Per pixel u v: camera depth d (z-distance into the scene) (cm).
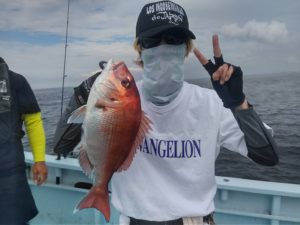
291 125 530
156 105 77
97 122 63
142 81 79
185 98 77
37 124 131
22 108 124
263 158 73
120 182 80
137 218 78
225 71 69
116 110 63
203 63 73
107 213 64
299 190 125
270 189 125
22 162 120
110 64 66
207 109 77
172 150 78
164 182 78
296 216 128
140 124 66
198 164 78
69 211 151
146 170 78
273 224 127
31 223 153
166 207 76
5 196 115
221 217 133
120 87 63
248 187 127
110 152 64
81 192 148
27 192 121
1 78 118
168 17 71
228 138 78
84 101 71
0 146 116
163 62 72
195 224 77
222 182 132
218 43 71
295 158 400
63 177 152
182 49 73
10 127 118
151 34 69
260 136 71
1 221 114
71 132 72
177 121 77
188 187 78
